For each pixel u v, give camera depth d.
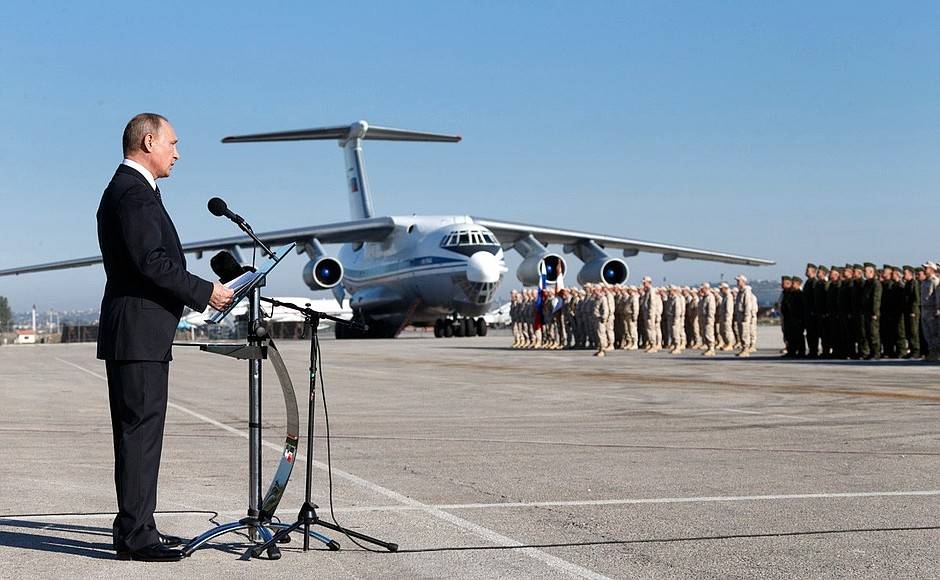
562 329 35.16
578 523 6.12
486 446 9.58
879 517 6.21
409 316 47.44
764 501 6.75
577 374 20.20
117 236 5.33
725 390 15.62
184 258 5.71
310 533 5.52
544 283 37.88
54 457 9.14
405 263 44.44
